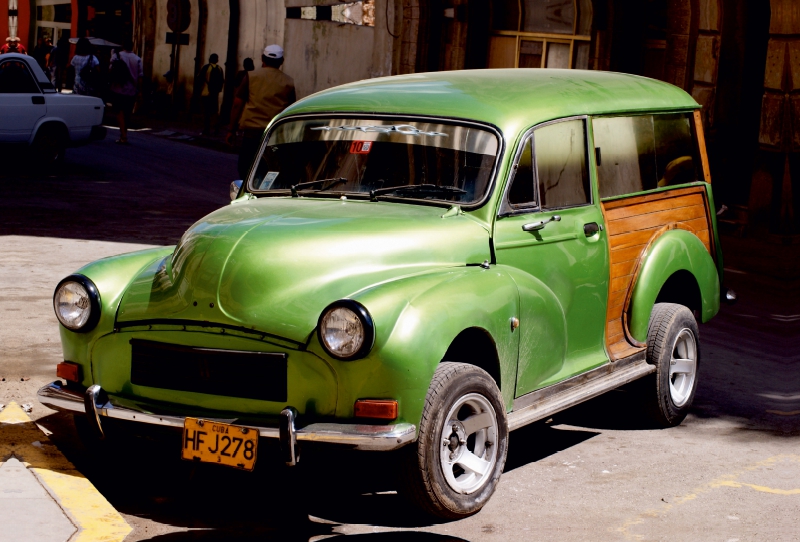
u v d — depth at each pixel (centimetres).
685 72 1477
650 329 602
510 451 562
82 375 478
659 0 1764
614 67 1770
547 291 504
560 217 531
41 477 480
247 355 430
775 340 843
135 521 442
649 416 609
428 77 591
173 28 3061
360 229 466
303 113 564
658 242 603
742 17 1400
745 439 593
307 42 2539
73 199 1368
